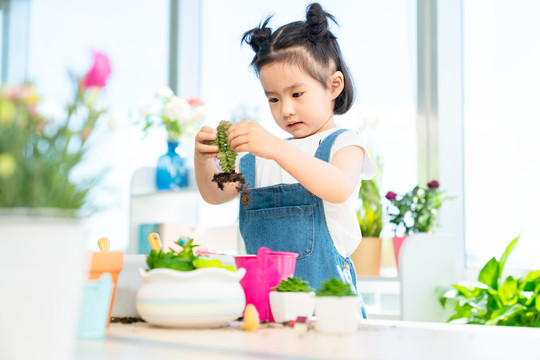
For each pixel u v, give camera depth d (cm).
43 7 400
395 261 239
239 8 338
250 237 142
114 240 334
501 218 252
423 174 268
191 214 318
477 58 262
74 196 51
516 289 219
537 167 244
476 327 85
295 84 139
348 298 75
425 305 224
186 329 81
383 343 66
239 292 83
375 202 249
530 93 247
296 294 88
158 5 367
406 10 276
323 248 133
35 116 50
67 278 49
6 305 47
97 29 378
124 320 93
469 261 260
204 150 136
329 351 59
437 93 268
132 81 362
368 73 283
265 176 153
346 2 290
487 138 258
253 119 319
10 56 407
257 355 56
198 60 360
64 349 49
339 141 139
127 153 329
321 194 118
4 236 47
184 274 80
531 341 69
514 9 253
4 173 47
